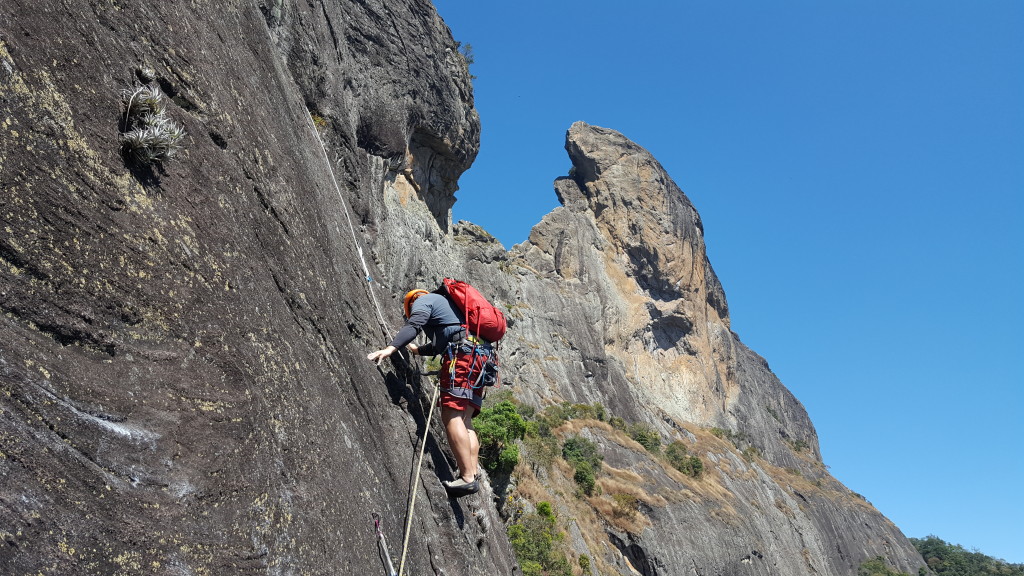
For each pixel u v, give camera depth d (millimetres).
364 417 4469
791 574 63031
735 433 84500
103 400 2289
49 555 1931
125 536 2176
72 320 2279
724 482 66312
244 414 2906
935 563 104875
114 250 2523
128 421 2354
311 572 3023
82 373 2254
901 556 89312
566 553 35562
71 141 2457
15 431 1973
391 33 43625
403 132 43156
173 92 3248
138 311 2562
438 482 5281
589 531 44031
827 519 80312
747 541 57500
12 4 2354
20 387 2029
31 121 2305
